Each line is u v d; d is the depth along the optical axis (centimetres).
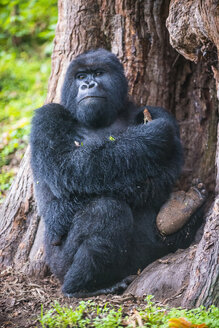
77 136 857
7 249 954
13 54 1884
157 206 827
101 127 882
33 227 953
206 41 728
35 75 1802
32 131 845
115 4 992
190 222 831
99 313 655
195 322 577
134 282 774
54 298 778
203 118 1011
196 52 790
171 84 1023
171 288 725
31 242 946
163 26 994
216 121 1001
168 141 809
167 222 797
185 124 1030
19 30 2008
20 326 679
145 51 998
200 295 643
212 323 573
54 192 806
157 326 590
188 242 835
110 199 773
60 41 1014
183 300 662
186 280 719
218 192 813
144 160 792
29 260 929
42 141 820
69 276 774
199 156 1019
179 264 749
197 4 683
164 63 1009
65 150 812
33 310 736
